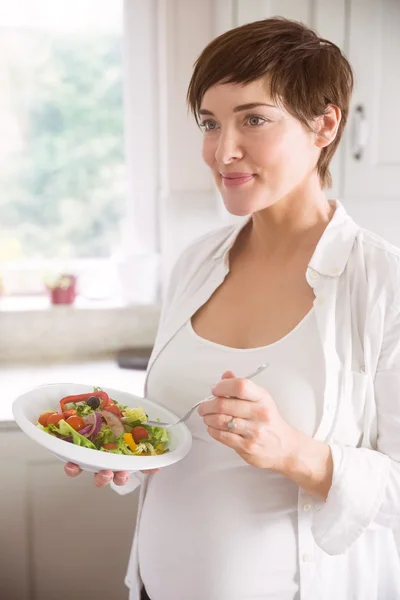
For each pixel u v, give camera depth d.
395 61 1.85
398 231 2.22
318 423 0.94
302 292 1.00
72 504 1.77
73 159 2.31
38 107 2.27
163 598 1.04
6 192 2.30
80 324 2.21
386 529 1.05
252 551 0.97
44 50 2.23
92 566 1.80
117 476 0.93
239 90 0.89
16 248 2.32
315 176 1.02
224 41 0.90
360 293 0.97
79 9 2.20
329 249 0.99
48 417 1.00
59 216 2.34
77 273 2.33
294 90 0.90
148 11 2.17
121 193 2.35
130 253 2.33
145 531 1.08
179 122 2.04
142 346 2.26
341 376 0.94
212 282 1.09
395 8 1.81
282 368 0.95
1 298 2.28
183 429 0.99
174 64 2.00
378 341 0.94
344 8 1.80
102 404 1.04
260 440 0.85
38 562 1.78
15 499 1.74
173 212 2.11
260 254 1.07
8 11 2.16
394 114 1.88
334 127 0.96
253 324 1.01
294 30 0.91
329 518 0.92
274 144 0.90
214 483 0.99
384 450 0.96
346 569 1.01
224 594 0.97
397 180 1.92
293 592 0.97
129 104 2.24
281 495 0.97
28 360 2.14
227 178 0.94
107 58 2.26
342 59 0.94
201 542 0.99
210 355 1.02
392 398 0.94
